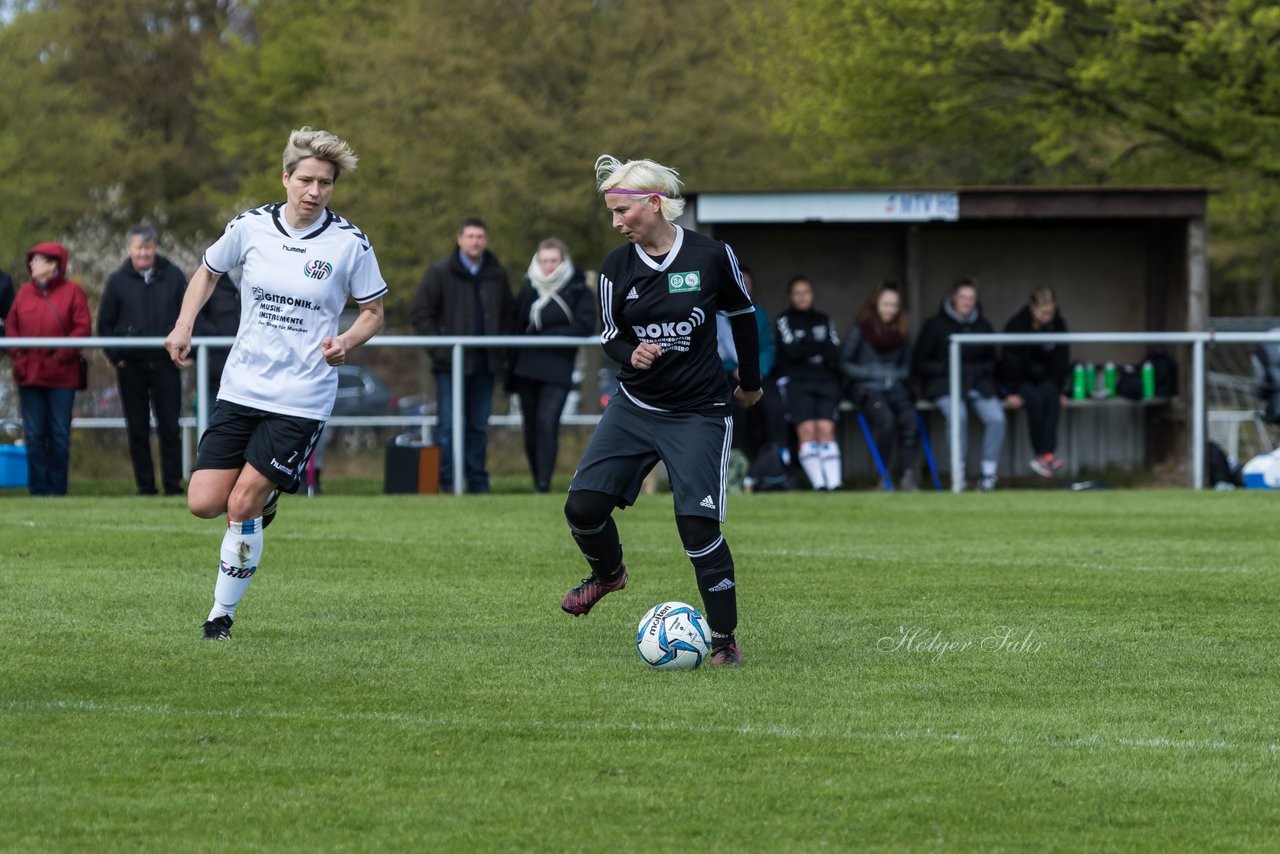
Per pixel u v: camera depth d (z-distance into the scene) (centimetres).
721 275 2242
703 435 2256
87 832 1449
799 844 1431
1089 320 6347
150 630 2511
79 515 4309
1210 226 12706
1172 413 6181
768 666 2250
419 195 10956
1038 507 4788
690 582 3091
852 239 6300
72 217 13112
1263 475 5706
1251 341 5625
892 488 5806
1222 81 8169
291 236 2391
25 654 2291
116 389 6191
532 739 1802
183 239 13000
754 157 11131
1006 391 5856
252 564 2445
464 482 5281
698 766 1686
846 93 8900
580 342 5159
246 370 2409
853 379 5825
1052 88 8894
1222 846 1438
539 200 10581
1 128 12562
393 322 12219
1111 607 2809
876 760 1716
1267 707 1995
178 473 5159
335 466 6575
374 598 2873
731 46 10700
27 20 13075
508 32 10881
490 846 1420
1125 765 1703
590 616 2689
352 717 1902
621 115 10656
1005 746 1781
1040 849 1427
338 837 1441
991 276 6341
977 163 10381
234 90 13188
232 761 1692
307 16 12888
